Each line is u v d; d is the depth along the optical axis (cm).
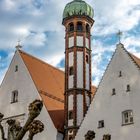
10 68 5191
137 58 4459
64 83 5334
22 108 4788
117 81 4088
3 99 5078
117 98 4019
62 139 4491
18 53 5197
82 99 4666
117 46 4231
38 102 985
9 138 1179
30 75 4931
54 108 4766
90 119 4175
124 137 3803
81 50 4928
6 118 4894
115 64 4178
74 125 4491
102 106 4125
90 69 4934
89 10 5141
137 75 3931
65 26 5144
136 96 3862
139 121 3741
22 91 4906
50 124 4481
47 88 5056
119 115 3931
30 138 1001
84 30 5041
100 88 4222
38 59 5534
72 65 4853
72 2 5162
